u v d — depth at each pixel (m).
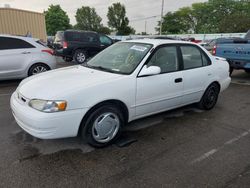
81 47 12.63
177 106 4.29
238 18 49.62
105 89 3.16
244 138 3.73
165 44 4.00
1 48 6.81
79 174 2.73
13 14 15.73
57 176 2.69
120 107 3.47
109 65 3.88
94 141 3.23
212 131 3.97
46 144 3.40
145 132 3.87
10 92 6.30
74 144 3.41
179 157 3.13
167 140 3.62
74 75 3.51
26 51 7.17
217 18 67.62
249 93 6.57
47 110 2.83
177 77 4.05
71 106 2.91
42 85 3.19
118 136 3.53
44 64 7.54
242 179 2.69
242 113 4.88
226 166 2.95
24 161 2.97
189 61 4.38
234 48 7.66
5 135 3.67
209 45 21.88
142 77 3.56
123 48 4.16
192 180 2.66
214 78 4.82
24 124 3.03
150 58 3.71
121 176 2.71
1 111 4.74
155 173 2.78
